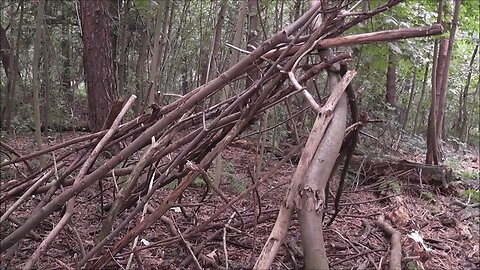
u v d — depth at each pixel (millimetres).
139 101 6539
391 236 3348
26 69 8977
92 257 2258
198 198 4004
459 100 13750
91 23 6246
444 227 4145
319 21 2730
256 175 3672
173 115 2484
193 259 2541
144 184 2682
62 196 2242
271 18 7672
